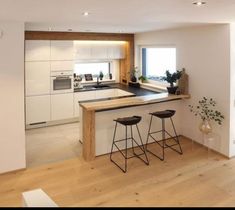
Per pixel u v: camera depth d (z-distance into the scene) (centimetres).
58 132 598
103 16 334
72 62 634
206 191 351
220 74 445
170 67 603
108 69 758
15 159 403
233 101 439
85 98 670
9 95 382
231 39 420
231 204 322
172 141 532
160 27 507
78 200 333
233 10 288
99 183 374
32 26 475
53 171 410
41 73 602
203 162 439
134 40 701
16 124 395
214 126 473
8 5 252
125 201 330
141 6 262
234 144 455
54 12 297
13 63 377
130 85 714
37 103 612
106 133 470
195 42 491
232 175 394
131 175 396
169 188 359
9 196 341
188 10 287
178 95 513
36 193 167
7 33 366
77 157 462
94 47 673
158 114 446
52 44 600
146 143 519
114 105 445
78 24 441
